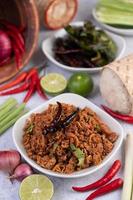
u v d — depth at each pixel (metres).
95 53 0.74
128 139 0.61
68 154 0.57
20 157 0.59
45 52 0.76
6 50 0.74
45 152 0.57
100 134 0.60
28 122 0.62
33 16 0.70
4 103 0.67
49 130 0.58
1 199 0.56
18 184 0.58
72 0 0.82
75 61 0.74
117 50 0.78
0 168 0.59
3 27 0.77
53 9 0.81
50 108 0.62
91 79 0.70
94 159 0.56
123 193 0.54
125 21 0.83
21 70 0.74
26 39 0.75
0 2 0.77
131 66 0.64
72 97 0.65
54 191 0.57
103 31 0.79
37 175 0.56
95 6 0.90
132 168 0.57
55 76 0.71
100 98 0.70
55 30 0.85
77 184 0.57
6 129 0.65
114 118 0.67
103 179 0.57
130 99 0.63
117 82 0.64
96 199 0.56
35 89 0.72
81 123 0.59
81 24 0.81
